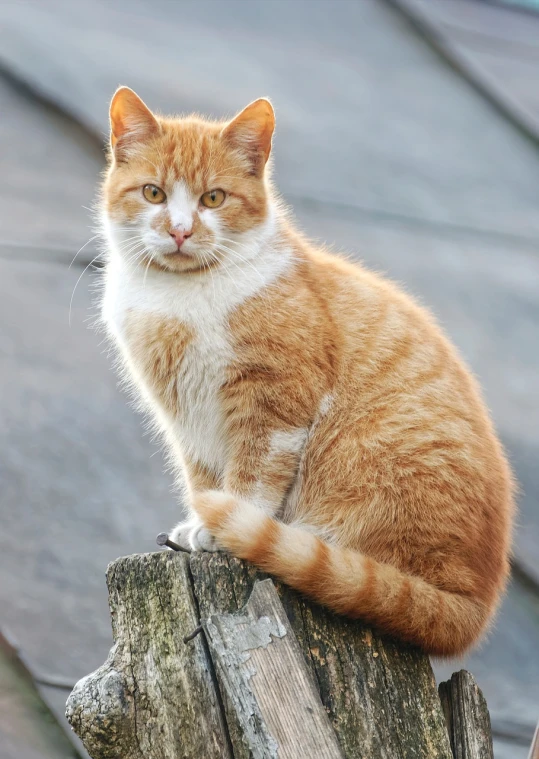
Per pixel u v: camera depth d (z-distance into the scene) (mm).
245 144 4801
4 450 8156
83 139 11773
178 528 4559
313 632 3609
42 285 9773
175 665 3385
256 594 3369
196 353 4512
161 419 5039
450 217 12078
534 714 7059
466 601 3980
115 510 7953
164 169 4672
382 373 4379
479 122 14211
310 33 15383
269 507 4426
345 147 12820
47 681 6570
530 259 11727
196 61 13617
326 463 4359
